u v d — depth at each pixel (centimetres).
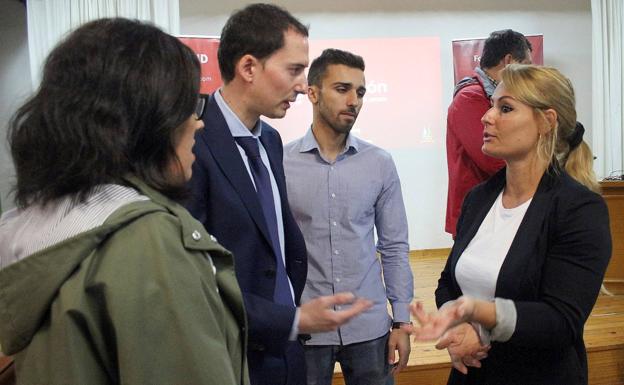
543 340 122
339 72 173
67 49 73
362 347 173
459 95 248
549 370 129
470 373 141
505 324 119
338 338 171
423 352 287
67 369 63
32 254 66
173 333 66
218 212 116
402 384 270
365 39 571
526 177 141
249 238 117
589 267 125
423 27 579
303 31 126
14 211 78
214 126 120
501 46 244
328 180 177
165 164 77
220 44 127
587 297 124
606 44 582
